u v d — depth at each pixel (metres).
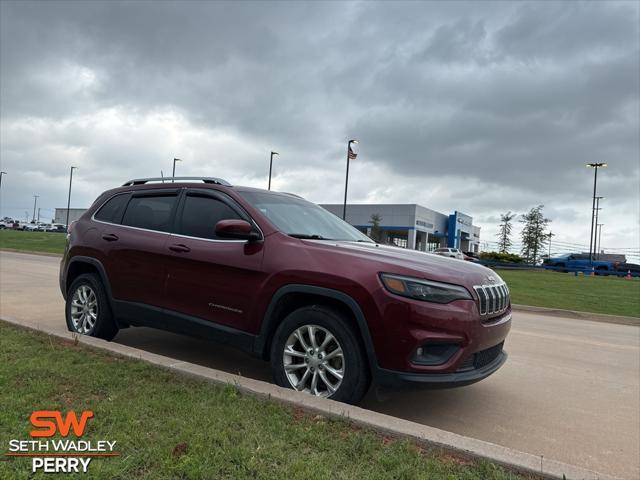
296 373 3.78
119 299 5.00
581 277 28.95
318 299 3.81
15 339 4.76
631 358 6.57
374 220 58.00
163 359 4.11
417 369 3.30
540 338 7.79
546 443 3.46
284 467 2.49
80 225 5.69
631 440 3.56
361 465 2.56
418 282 3.38
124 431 2.83
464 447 2.72
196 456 2.54
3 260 18.33
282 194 5.07
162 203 5.02
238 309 4.04
